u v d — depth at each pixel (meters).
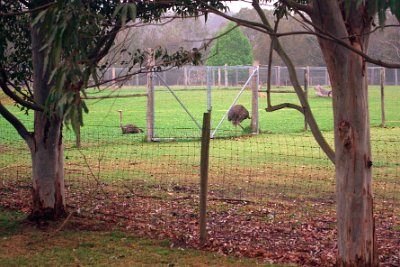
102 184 11.67
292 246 7.62
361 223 6.00
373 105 34.75
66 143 18.27
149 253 7.45
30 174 12.78
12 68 9.27
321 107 34.06
